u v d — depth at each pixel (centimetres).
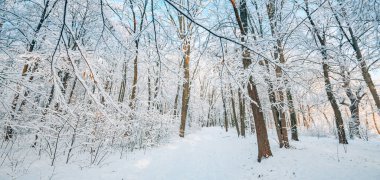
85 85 216
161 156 980
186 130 2052
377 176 586
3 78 388
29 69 664
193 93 2662
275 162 773
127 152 988
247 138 1659
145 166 819
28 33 584
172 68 304
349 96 1366
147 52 327
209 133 2252
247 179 689
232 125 4338
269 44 355
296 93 906
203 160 971
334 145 1009
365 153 809
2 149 741
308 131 2011
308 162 730
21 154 745
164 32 312
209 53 426
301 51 945
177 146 1246
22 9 734
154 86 330
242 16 713
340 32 872
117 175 694
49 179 587
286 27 847
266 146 843
